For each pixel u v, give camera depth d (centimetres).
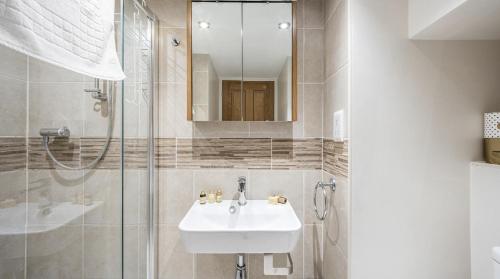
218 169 155
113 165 111
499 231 100
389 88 112
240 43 146
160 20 153
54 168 94
